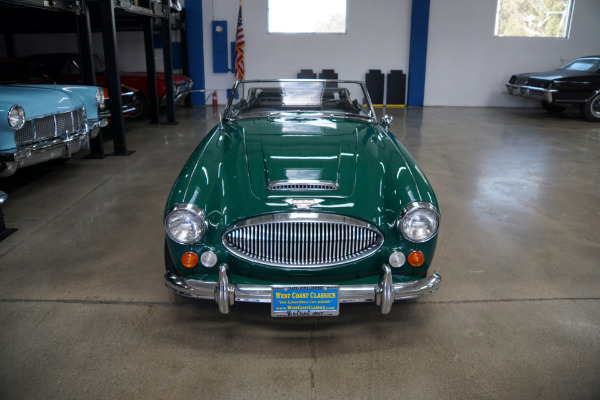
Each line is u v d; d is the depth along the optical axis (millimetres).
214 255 2062
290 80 3381
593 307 2463
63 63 7785
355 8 11266
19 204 3984
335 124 3082
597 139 7324
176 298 2514
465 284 2705
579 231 3523
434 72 11734
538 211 3959
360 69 11680
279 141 2686
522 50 11656
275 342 2156
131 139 7043
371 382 1892
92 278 2707
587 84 8906
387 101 11805
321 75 11594
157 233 3379
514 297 2564
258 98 3389
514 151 6383
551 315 2385
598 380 1903
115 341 2131
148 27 8000
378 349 2109
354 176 2289
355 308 2447
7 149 3562
